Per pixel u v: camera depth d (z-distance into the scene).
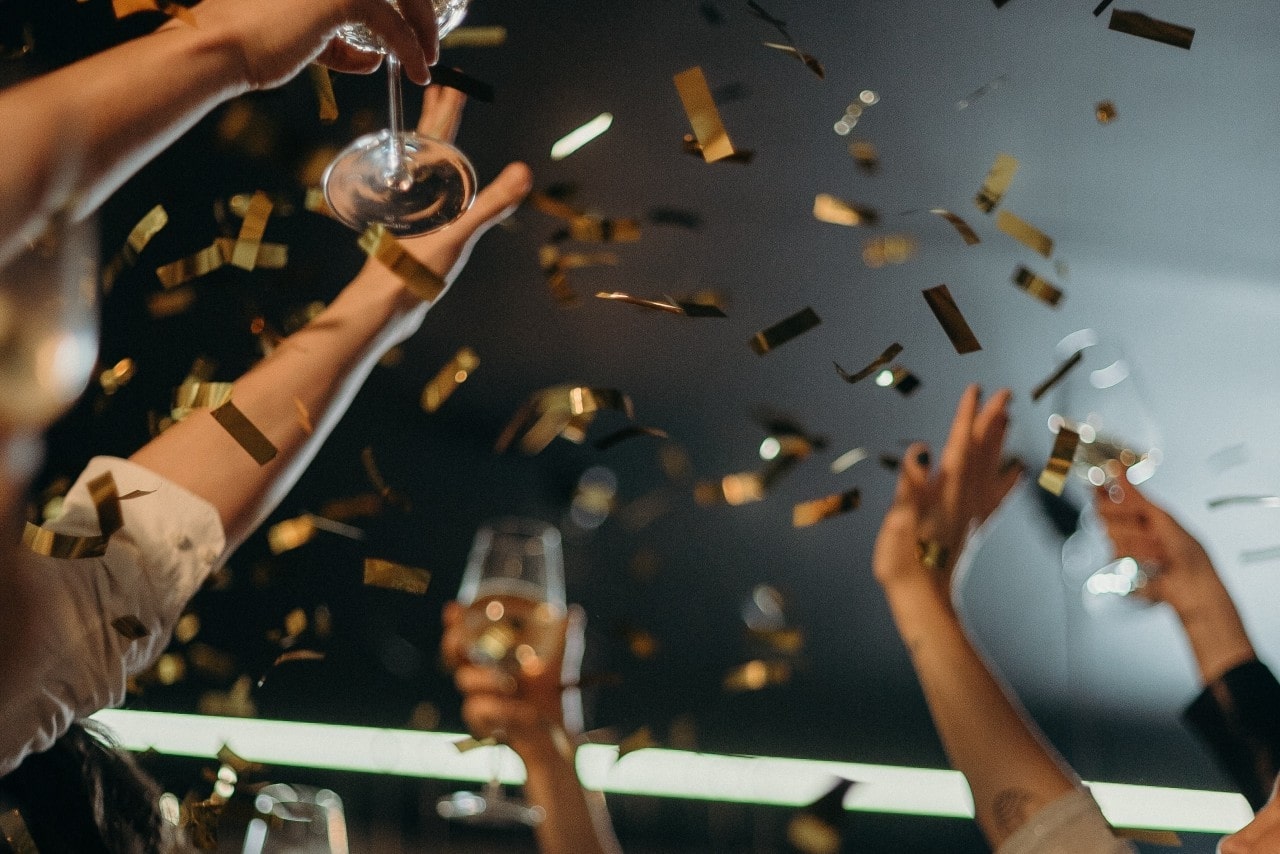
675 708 3.93
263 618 3.74
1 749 0.81
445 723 3.82
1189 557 1.54
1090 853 1.11
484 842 3.77
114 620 0.93
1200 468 4.12
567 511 3.91
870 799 3.97
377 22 0.82
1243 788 1.42
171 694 3.64
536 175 3.44
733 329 3.90
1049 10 2.94
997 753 1.18
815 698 4.00
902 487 1.34
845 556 4.00
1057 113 3.31
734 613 3.96
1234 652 1.48
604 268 3.80
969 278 3.92
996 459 1.37
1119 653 4.08
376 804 3.77
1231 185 3.58
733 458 3.96
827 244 3.79
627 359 3.90
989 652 4.10
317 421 1.09
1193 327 4.01
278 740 3.73
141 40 0.70
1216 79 3.17
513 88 3.17
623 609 3.93
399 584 1.12
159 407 3.38
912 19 2.98
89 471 1.02
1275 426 4.09
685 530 3.97
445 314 3.84
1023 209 3.74
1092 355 3.10
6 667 0.50
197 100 0.70
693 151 0.98
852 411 3.97
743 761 3.95
